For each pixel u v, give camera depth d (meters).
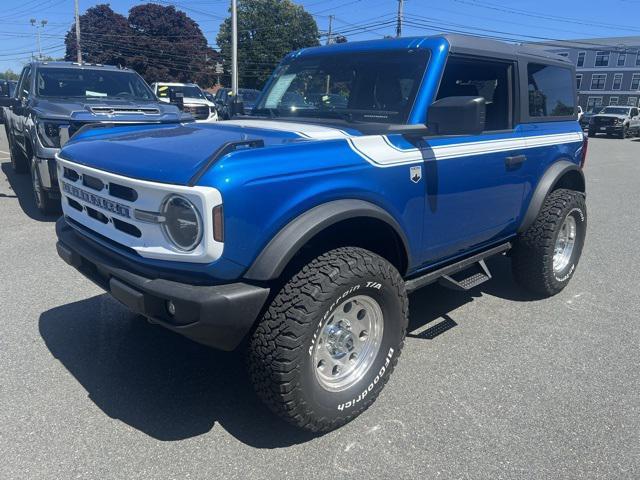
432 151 3.29
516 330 4.17
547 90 4.52
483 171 3.70
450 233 3.60
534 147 4.22
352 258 2.76
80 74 8.48
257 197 2.46
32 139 6.99
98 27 57.91
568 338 4.05
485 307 4.61
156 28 58.59
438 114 3.03
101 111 7.16
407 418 3.03
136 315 4.24
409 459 2.70
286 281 2.73
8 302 4.41
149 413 3.03
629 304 4.76
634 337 4.09
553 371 3.56
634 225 7.87
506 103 4.08
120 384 3.30
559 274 4.75
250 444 2.80
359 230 3.14
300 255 2.87
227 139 2.89
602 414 3.10
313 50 4.23
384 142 3.06
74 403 3.10
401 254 3.30
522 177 4.15
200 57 60.28
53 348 3.70
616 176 13.34
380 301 2.95
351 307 2.90
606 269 5.74
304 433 2.90
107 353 3.66
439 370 3.55
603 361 3.71
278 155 2.59
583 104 62.31
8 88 10.33
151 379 3.37
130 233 2.73
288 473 2.60
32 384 3.27
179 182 2.41
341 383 2.91
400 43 3.68
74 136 3.80
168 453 2.71
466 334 4.09
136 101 8.26
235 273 2.50
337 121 3.58
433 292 4.91
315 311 2.60
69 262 3.22
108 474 2.55
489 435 2.89
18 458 2.63
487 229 3.96
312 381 2.70
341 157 2.82
